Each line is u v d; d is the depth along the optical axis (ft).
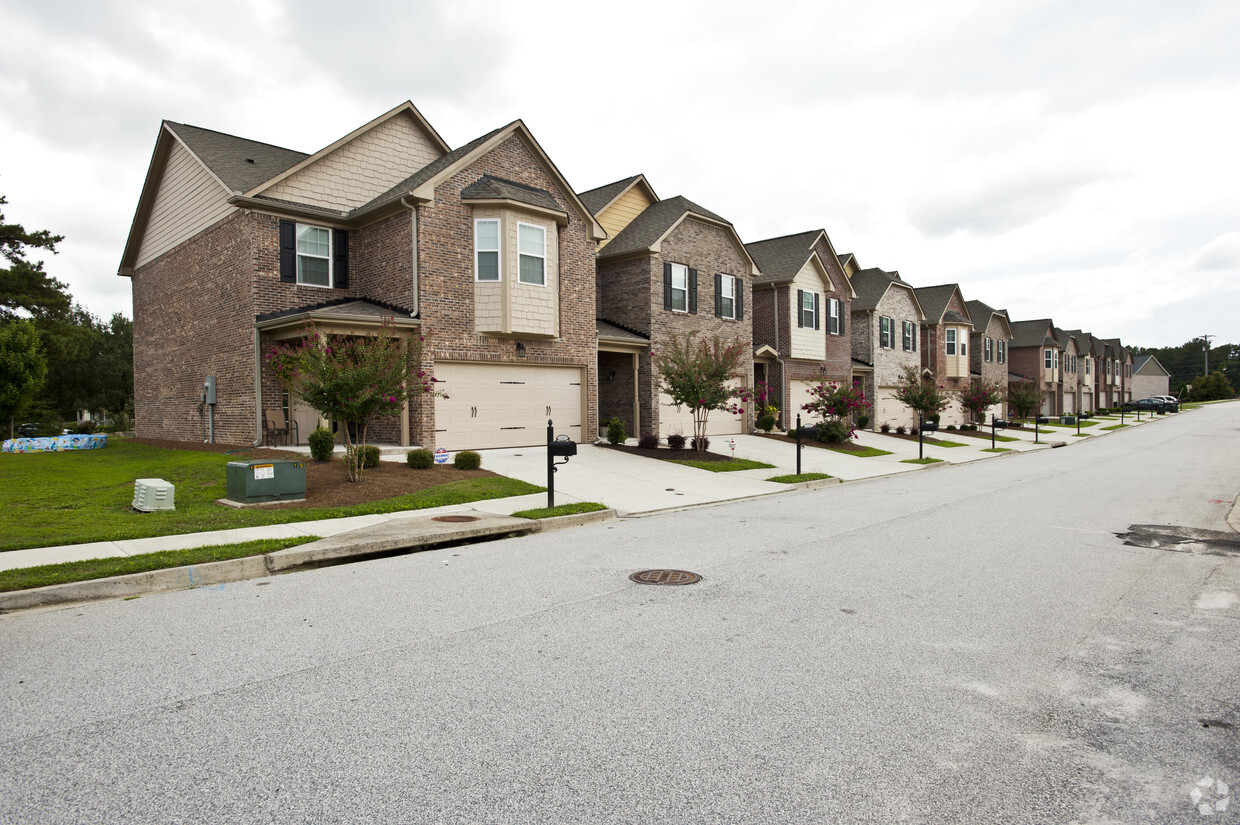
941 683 13.91
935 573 23.20
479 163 56.70
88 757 10.73
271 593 20.53
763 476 52.65
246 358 55.06
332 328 48.96
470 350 55.47
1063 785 10.20
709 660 15.02
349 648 15.67
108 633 16.79
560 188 62.23
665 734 11.60
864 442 87.25
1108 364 250.57
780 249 98.02
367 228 58.65
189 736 11.43
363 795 9.70
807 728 11.88
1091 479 55.77
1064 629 17.40
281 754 10.84
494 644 15.96
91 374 136.05
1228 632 17.28
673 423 74.18
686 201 77.92
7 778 10.11
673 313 73.92
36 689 13.37
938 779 10.31
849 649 15.79
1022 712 12.63
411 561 25.05
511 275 55.98
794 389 94.27
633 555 25.95
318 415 57.72
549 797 9.68
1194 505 40.52
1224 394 342.85
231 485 35.06
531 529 31.37
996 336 161.17
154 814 9.23
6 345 69.92
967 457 79.41
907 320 120.26
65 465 46.80
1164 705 13.00
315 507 33.58
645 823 9.09
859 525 33.14
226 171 57.00
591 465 52.39
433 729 11.71
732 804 9.57
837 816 9.32
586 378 64.13
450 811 9.32
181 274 65.67
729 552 26.53
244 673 14.17
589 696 13.10
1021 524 33.60
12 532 26.73
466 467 45.93
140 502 31.96
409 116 64.85
